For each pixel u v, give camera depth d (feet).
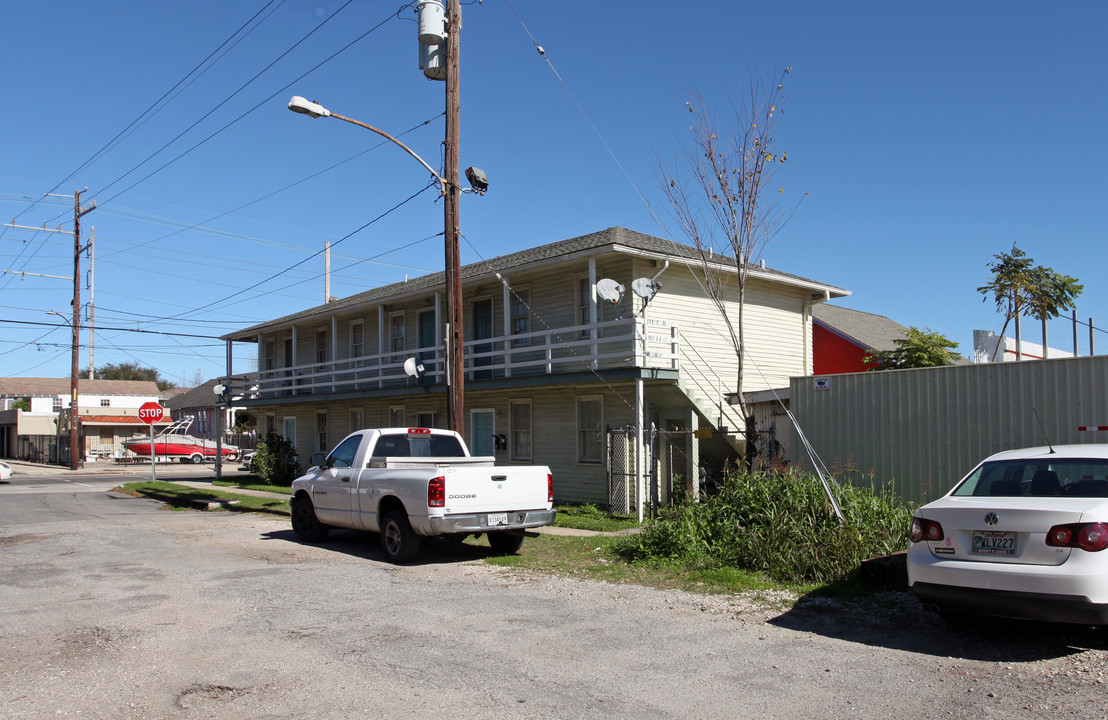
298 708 16.72
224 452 162.91
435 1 44.50
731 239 51.62
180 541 42.86
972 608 19.72
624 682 18.17
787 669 19.01
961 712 16.02
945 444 40.47
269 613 25.26
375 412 84.79
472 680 18.40
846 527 30.40
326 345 95.04
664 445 57.52
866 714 16.03
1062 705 16.24
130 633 22.89
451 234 44.62
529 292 66.74
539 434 64.34
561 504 60.64
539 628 23.16
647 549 34.27
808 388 45.62
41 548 40.40
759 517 32.89
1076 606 18.15
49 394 231.50
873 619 23.58
